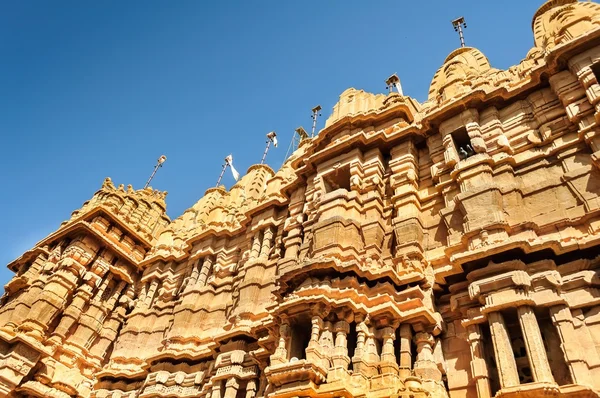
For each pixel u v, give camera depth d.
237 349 17.33
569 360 9.77
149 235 32.94
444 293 13.40
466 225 13.33
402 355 12.25
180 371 19.08
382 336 12.66
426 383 11.23
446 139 16.30
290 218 20.05
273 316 13.67
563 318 10.37
